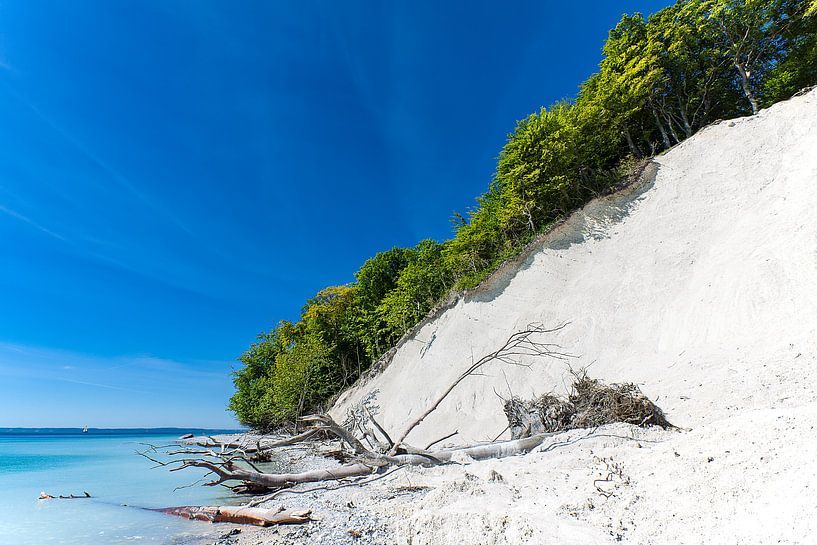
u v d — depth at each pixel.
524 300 19.55
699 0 23.61
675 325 13.58
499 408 15.80
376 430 21.08
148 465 25.33
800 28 22.14
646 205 18.62
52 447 51.03
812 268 11.12
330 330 44.84
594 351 15.03
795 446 4.12
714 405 9.02
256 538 7.44
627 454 6.84
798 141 15.95
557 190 22.75
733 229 15.14
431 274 33.22
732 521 3.56
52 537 8.53
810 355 8.94
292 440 12.42
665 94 25.09
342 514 7.95
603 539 4.02
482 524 4.89
